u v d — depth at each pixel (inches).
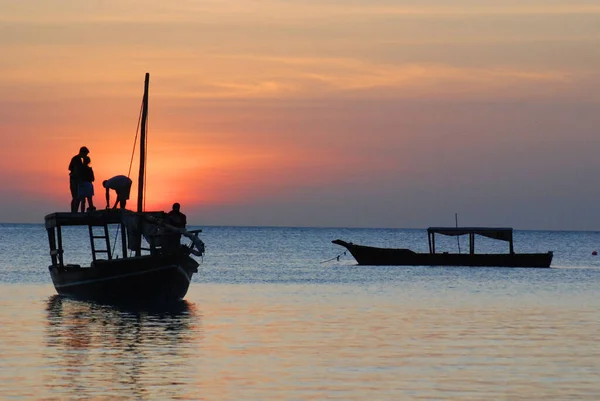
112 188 2267.5
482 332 1697.8
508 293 2679.6
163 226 2171.5
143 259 2151.8
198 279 3390.7
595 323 1855.3
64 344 1507.1
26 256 5393.7
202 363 1331.2
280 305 2234.3
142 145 2428.6
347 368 1298.0
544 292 2726.4
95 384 1169.4
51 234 2496.3
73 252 6186.0
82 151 2295.8
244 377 1226.6
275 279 3378.4
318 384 1184.2
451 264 4313.5
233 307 2171.5
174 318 1909.4
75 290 2313.0
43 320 1855.3
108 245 2281.0
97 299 2239.2
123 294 2187.5
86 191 2281.0
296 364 1330.0
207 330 1706.4
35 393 1113.4
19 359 1349.7
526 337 1631.4
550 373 1268.5
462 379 1221.7
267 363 1334.9
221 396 1109.7
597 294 2655.0
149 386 1160.8
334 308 2158.0
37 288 2765.7
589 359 1386.6
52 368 1277.1
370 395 1120.8
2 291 2632.9
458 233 4323.3
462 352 1449.3
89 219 2261.3
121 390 1136.2
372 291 2741.1
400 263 4409.5
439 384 1188.5
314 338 1603.1
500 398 1111.0
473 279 3371.1
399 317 1955.0
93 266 2219.5
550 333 1688.0
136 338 1588.3
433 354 1427.2
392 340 1581.0
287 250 7372.1
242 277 3521.2
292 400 1091.9
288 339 1588.3
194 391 1136.2
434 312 2068.2
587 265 4958.2
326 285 3014.3
